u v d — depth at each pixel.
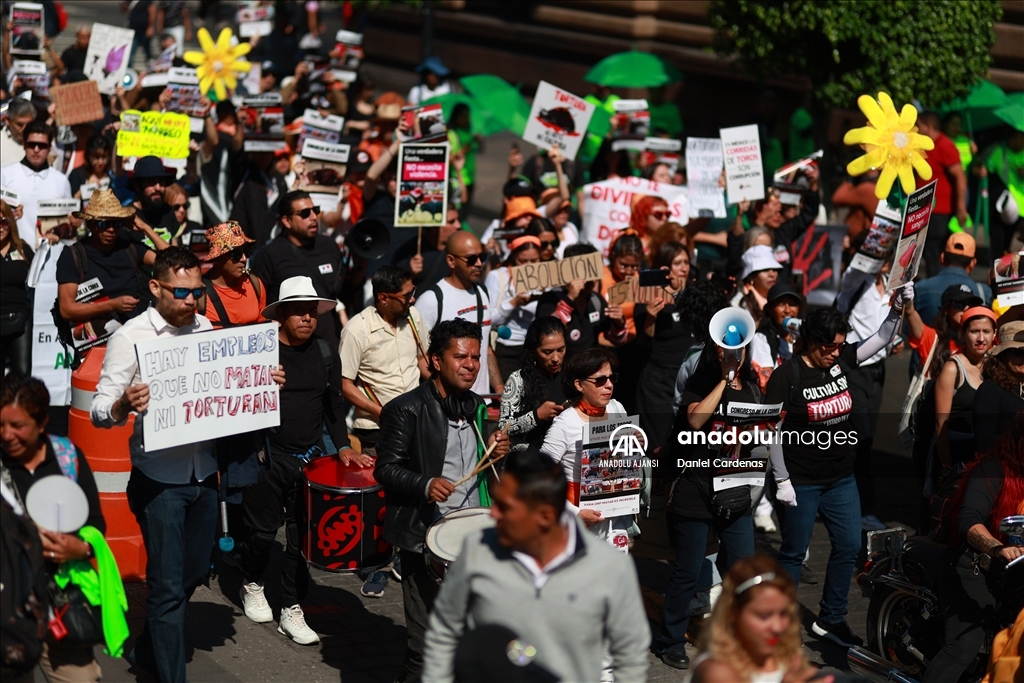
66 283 7.13
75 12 24.44
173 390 5.20
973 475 5.45
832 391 6.35
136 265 7.34
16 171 8.78
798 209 10.16
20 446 4.45
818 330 6.26
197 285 5.25
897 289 6.89
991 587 5.37
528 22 22.48
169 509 5.28
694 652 6.47
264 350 5.49
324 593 6.93
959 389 6.65
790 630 3.62
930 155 11.42
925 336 7.50
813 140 14.19
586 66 21.16
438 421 5.35
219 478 5.61
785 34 12.34
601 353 5.64
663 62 15.73
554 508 3.76
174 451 5.29
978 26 11.96
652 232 9.45
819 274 10.30
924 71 11.83
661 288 7.54
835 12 11.80
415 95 16.31
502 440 5.44
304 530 6.00
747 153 9.67
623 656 3.92
